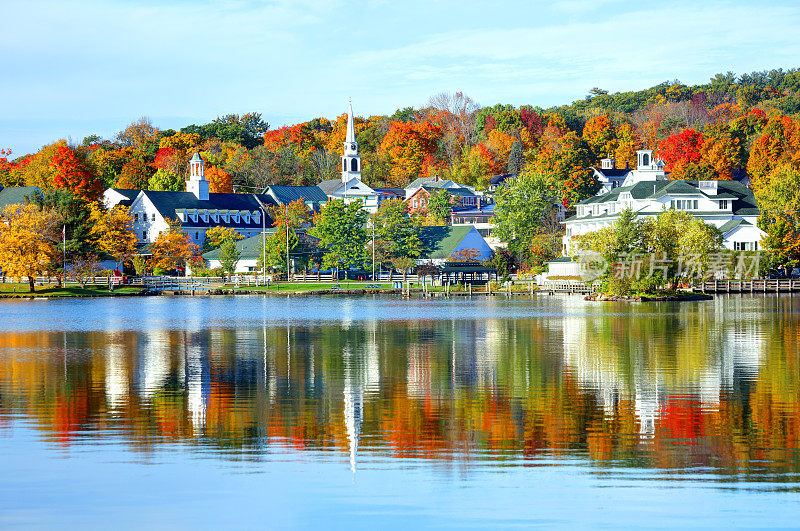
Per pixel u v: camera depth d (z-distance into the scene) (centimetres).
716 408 4466
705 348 7088
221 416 4334
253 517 2891
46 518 2891
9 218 18200
